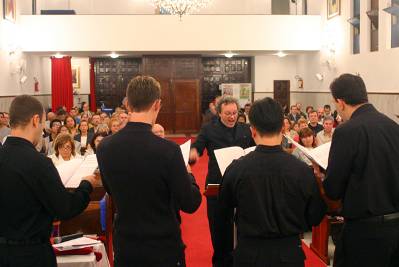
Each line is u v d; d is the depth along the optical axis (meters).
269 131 2.43
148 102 2.40
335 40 15.03
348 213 2.66
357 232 2.64
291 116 13.11
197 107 18.53
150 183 2.33
